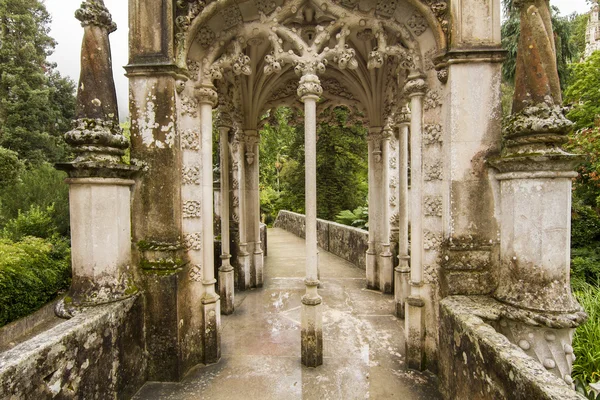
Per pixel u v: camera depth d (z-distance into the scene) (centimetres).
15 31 1877
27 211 1030
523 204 257
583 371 316
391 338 413
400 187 491
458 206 298
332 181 1506
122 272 303
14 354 188
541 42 256
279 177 2325
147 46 318
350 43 546
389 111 549
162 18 316
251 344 400
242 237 627
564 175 244
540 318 241
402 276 479
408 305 339
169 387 308
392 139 598
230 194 655
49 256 850
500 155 288
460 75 297
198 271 350
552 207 248
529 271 254
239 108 609
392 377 323
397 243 608
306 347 344
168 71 316
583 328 353
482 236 296
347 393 297
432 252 327
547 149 248
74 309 272
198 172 348
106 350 261
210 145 357
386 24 338
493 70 295
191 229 342
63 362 214
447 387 276
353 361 356
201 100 349
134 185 322
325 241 1075
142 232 322
